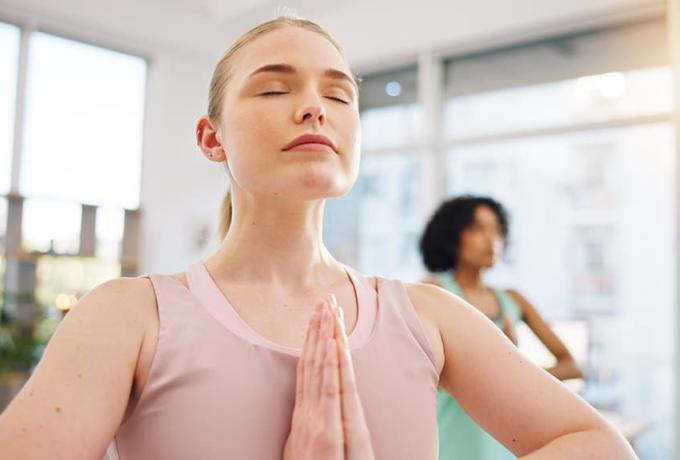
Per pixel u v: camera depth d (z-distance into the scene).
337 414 0.52
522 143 3.96
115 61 4.50
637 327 3.41
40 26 4.07
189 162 4.76
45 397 0.50
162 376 0.54
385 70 4.62
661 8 3.39
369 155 4.70
